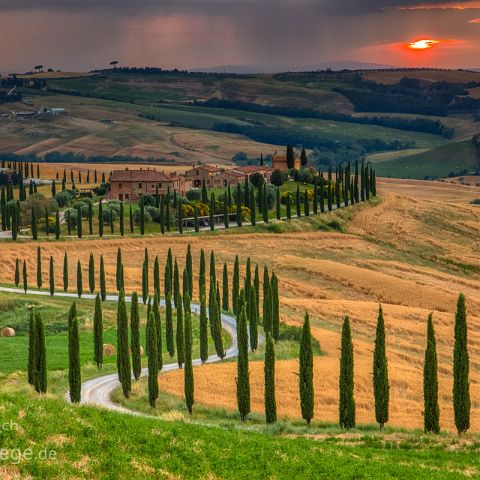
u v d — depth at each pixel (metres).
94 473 93.81
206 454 106.12
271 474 104.56
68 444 97.69
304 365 154.00
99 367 199.12
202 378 185.50
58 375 186.00
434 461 124.81
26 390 164.00
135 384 182.38
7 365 194.75
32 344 166.75
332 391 178.38
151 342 164.12
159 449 103.44
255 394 174.12
